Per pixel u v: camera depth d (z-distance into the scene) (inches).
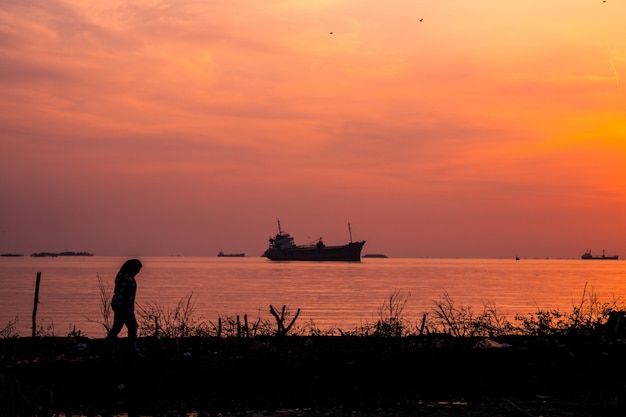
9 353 553.0
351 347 589.0
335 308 1980.8
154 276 5565.9
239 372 499.2
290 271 7244.1
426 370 516.4
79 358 525.7
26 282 4023.1
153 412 417.1
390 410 422.0
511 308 1994.3
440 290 3344.0
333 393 462.6
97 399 446.0
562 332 642.8
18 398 393.4
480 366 522.6
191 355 542.0
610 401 435.2
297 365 519.5
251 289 3380.9
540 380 494.6
